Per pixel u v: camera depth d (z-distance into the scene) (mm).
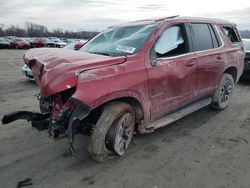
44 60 3557
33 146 4180
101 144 3510
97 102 3213
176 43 4438
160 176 3373
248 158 3814
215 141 4375
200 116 5543
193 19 4980
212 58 5117
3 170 3514
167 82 4137
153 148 4105
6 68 14188
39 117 3729
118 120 3584
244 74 8727
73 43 9328
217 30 5523
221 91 5699
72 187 3172
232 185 3188
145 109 3885
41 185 3207
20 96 7359
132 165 3627
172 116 4504
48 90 3086
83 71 3209
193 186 3172
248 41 9258
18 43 37500
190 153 3959
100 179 3318
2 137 4492
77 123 3152
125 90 3492
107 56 3775
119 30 4691
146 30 4230
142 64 3785
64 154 3934
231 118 5457
